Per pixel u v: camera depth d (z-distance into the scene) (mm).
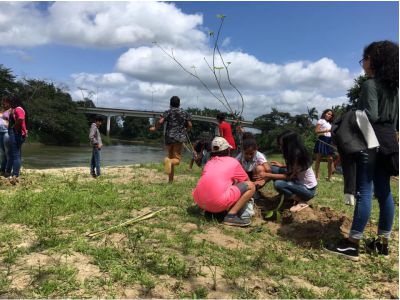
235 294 3273
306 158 5723
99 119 10336
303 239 4891
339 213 5965
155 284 3320
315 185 5879
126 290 3209
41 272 3373
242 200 5242
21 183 8156
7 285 3150
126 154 38125
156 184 8273
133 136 110250
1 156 9430
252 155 6145
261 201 6328
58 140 62406
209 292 3277
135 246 4066
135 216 5418
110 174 10641
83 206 5754
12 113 8633
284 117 45469
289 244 4676
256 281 3549
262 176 5984
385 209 4480
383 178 4426
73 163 24672
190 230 4844
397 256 4555
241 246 4465
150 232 4617
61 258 3738
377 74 4238
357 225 4332
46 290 3092
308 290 3455
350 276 3898
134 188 7617
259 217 5758
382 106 4215
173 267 3584
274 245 4586
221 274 3635
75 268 3496
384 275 4000
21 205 5684
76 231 4621
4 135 8961
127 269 3539
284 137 5809
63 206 5723
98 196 6430
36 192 6852
